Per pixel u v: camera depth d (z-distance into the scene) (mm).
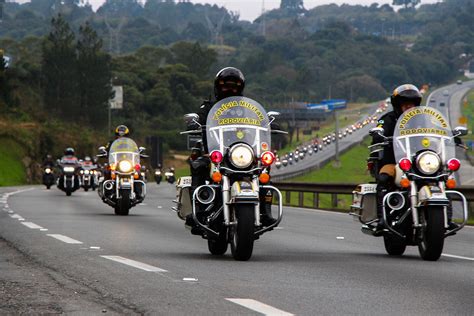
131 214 41938
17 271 17406
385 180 21438
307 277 16797
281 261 19984
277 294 14367
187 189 21219
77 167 68688
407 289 15148
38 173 149875
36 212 41250
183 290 14719
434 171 20812
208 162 20844
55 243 23922
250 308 12836
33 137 153375
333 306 13148
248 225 19531
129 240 25562
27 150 147750
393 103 22203
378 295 14359
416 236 20984
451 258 21328
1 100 177250
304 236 29078
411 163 21016
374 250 23766
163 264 18859
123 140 41500
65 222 33844
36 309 12812
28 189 86125
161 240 25812
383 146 22016
